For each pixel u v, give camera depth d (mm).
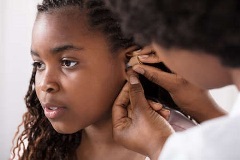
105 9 752
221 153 456
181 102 821
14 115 1588
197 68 498
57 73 748
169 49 496
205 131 477
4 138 1594
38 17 761
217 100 1384
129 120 775
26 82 1571
